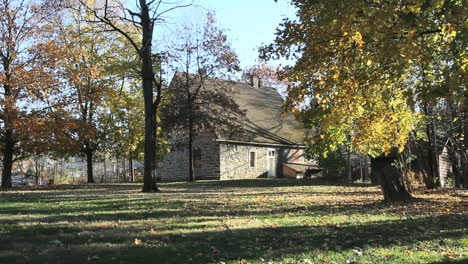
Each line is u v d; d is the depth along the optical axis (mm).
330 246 6785
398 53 8852
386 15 8109
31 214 9594
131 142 33938
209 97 29609
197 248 6410
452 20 7457
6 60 23953
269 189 20812
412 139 19906
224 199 14422
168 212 10586
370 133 15047
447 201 14000
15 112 22672
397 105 14234
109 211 10625
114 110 30078
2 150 25250
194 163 35000
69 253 5738
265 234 7664
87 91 26500
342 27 9500
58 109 24781
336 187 22531
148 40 19453
